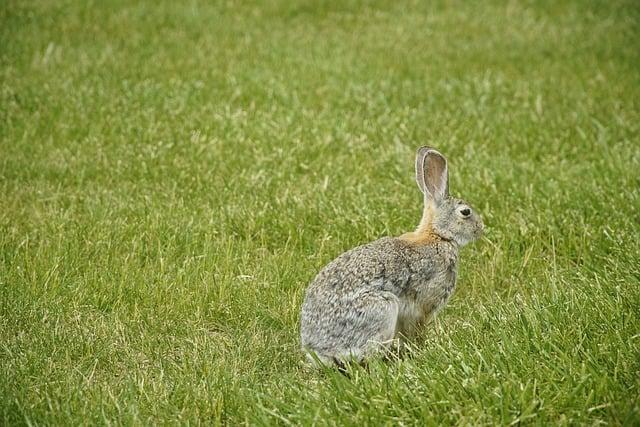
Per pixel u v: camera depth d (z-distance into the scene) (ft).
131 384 39.60
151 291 49.16
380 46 96.32
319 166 65.00
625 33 100.68
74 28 99.19
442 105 78.13
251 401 38.32
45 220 57.00
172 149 67.97
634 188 59.26
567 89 82.48
